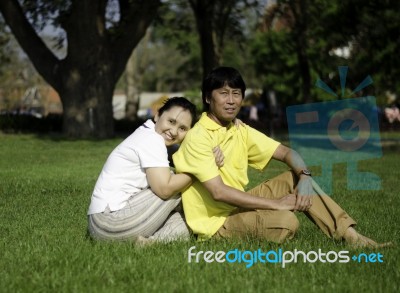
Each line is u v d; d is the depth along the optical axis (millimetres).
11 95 48656
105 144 20703
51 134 26531
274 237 5152
